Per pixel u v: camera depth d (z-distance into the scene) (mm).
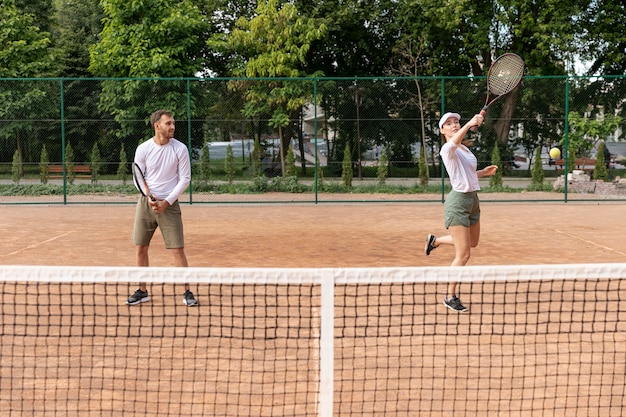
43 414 3613
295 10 21188
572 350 4664
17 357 4488
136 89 16766
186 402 3754
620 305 5672
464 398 3826
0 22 22609
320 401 3367
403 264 8203
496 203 15961
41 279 3582
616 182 17469
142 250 6215
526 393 3906
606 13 22484
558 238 10312
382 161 17703
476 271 3549
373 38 26734
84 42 30297
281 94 17078
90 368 4293
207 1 25609
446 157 5750
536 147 17766
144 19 20984
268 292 6121
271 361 4410
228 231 11281
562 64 23453
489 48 22453
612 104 17422
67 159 16734
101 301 5922
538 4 21625
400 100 17688
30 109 16562
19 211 14539
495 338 4906
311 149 17578
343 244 9820
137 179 6023
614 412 3654
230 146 17203
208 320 5340
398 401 3768
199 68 21891
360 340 4809
